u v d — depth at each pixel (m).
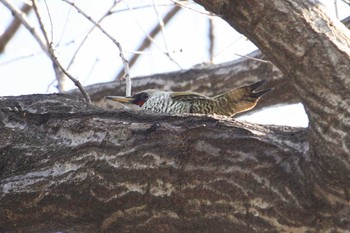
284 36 6.45
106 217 7.24
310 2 6.54
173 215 6.96
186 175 6.91
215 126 7.09
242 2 6.50
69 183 7.31
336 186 6.37
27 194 7.43
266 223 6.64
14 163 7.72
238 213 6.71
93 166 7.28
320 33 6.40
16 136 7.89
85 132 7.57
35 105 8.16
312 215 6.49
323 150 6.34
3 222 7.61
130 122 7.50
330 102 6.31
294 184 6.59
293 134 6.99
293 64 6.46
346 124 6.22
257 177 6.71
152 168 7.03
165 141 7.13
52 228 7.59
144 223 7.10
